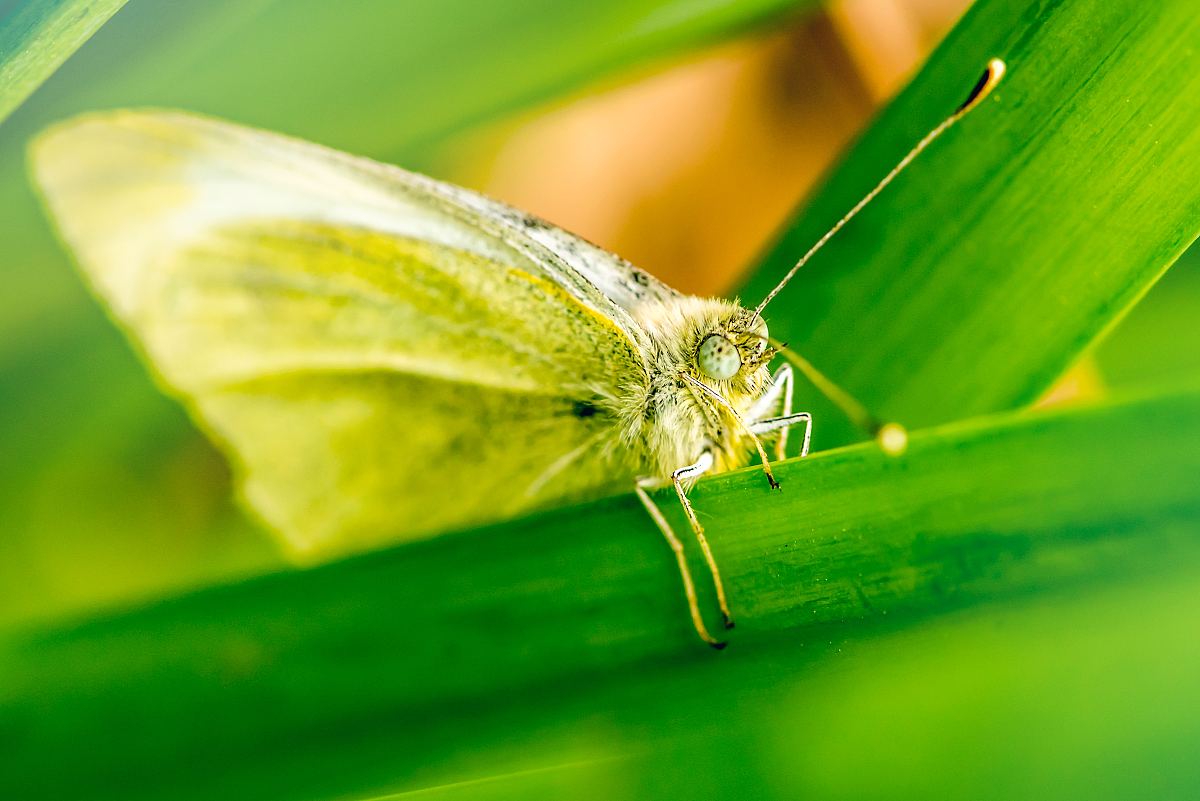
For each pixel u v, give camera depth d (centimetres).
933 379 14
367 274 14
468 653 13
